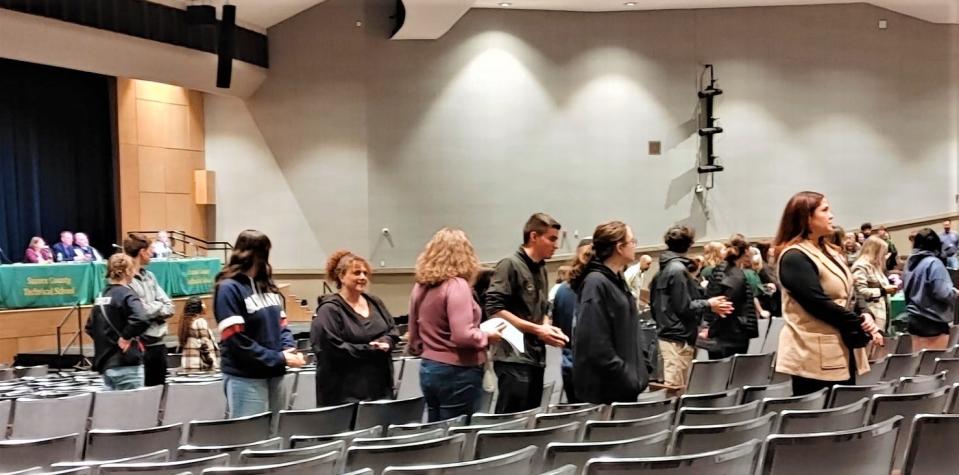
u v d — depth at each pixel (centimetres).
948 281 668
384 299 1502
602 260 406
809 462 271
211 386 559
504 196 1512
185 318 809
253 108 1538
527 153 1518
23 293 1112
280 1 1405
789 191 1550
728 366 576
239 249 458
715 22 1542
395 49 1500
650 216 1540
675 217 1545
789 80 1548
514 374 462
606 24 1535
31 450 376
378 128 1502
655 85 1542
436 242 433
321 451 325
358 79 1498
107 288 578
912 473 285
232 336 446
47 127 1425
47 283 1130
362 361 468
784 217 402
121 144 1458
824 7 1544
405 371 638
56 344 1131
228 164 1556
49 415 497
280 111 1526
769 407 374
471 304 424
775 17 1542
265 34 1514
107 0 1203
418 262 436
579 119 1532
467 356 423
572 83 1532
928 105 1552
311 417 425
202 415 557
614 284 402
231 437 410
